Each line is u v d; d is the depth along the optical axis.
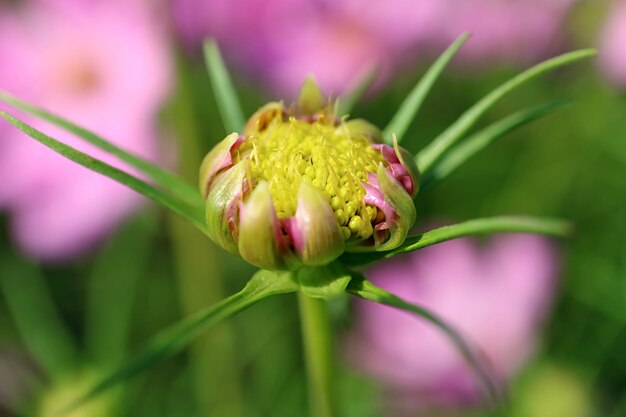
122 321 0.14
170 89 0.14
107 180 0.14
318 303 0.10
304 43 0.16
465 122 0.09
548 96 0.16
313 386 0.10
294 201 0.09
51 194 0.14
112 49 0.14
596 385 0.14
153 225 0.15
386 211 0.09
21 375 0.14
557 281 0.14
